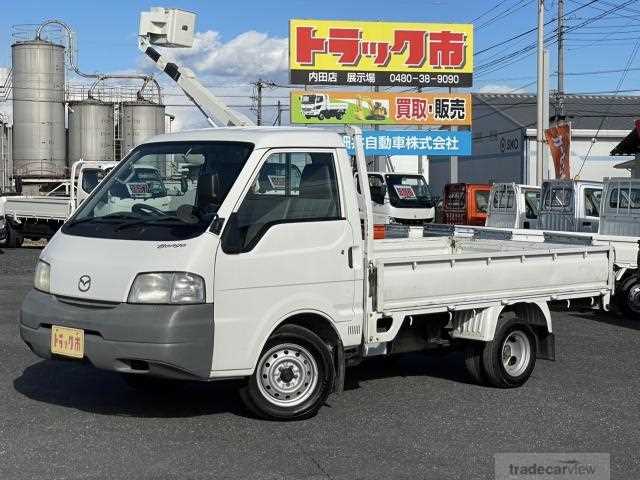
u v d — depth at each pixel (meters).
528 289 8.02
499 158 47.97
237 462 5.57
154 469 5.39
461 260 7.43
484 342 7.79
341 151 6.91
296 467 5.50
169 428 6.34
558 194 18.00
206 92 12.20
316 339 6.59
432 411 7.04
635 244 12.64
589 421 6.83
